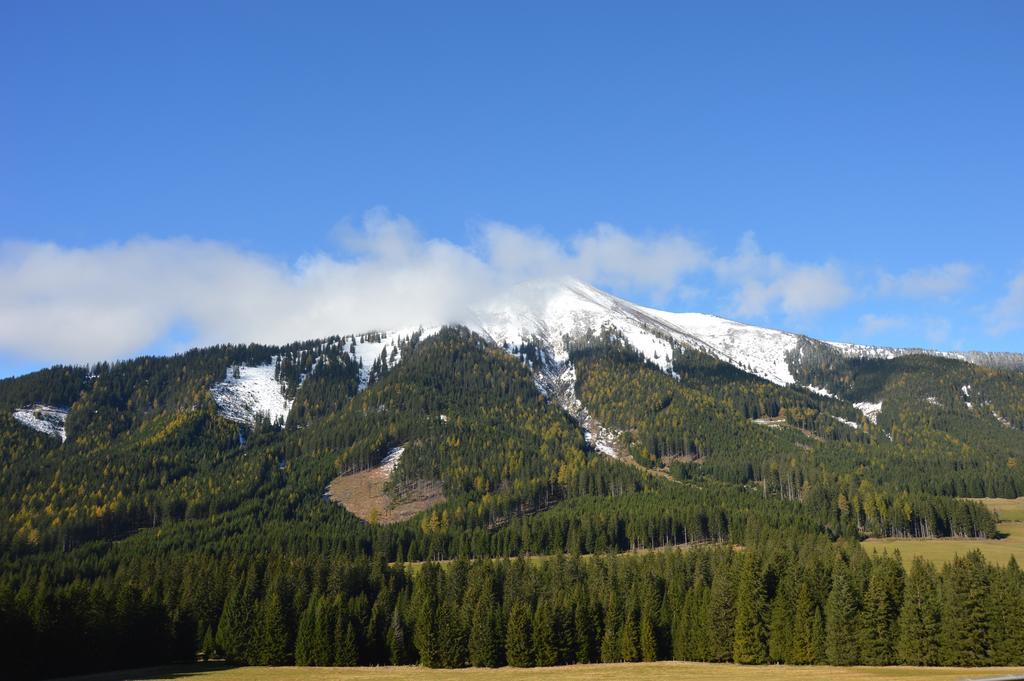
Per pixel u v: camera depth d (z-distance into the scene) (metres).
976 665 104.19
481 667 125.69
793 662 113.69
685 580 142.00
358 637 135.25
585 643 127.44
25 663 114.44
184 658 140.75
